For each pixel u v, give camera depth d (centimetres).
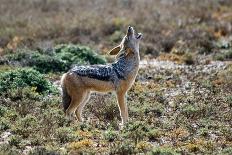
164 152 1574
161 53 3216
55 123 1852
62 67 2730
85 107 2097
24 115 1966
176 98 2233
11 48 3117
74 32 3684
